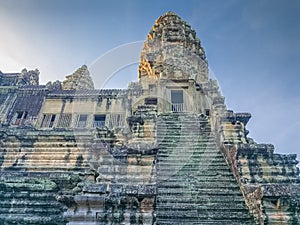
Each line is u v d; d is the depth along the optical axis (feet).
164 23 99.04
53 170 50.78
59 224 30.09
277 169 36.50
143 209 26.03
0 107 83.46
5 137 57.52
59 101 84.12
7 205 33.40
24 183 35.88
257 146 38.27
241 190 34.42
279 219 26.73
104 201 25.75
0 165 52.90
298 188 28.71
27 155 54.75
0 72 100.17
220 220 29.12
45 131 60.03
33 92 87.97
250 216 29.55
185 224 28.09
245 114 50.24
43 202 33.78
